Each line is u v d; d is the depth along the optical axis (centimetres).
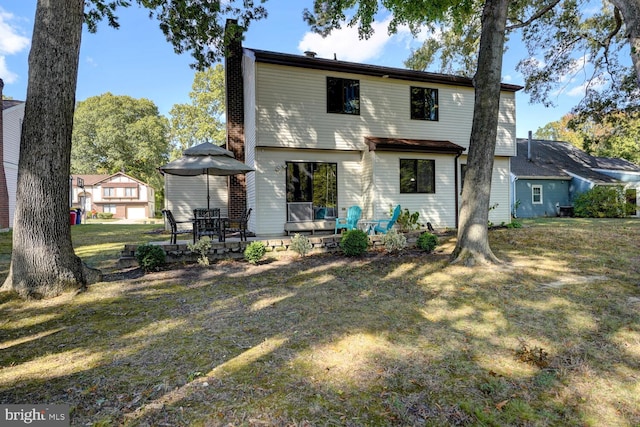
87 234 1410
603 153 3189
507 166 1428
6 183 1553
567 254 786
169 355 326
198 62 1050
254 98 1112
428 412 246
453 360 321
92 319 423
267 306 470
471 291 535
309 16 1017
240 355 326
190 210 1452
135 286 563
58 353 332
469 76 1313
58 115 517
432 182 1281
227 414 237
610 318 427
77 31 536
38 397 256
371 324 403
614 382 292
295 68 1148
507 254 795
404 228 1113
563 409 255
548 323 412
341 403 253
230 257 756
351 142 1220
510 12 1127
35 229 502
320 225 1173
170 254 718
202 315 436
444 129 1338
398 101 1278
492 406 255
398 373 296
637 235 993
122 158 4172
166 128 4341
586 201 2164
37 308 461
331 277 615
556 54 1234
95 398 255
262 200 1155
